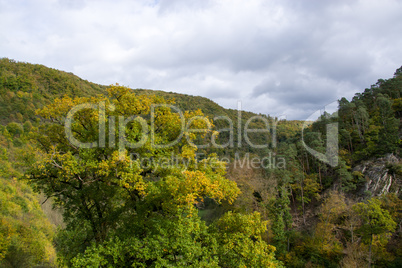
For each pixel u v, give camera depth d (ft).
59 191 51.80
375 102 218.18
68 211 54.29
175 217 41.50
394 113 207.10
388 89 226.58
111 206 54.75
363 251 104.17
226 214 46.16
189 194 36.76
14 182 112.27
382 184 146.30
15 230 73.41
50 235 91.25
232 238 41.19
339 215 133.80
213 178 49.08
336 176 173.99
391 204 126.72
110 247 37.73
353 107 208.44
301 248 120.88
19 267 63.52
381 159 162.20
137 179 43.09
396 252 106.73
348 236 120.88
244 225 42.27
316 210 158.51
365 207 106.52
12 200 94.43
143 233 44.50
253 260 38.22
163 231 37.91
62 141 51.29
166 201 42.55
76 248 52.13
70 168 40.93
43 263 71.72
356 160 177.17
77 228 55.16
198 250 36.68
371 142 175.73
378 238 107.14
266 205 135.74
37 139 50.88
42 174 46.01
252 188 147.74
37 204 108.88
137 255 36.17
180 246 36.19
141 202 47.73
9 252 64.28
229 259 39.60
